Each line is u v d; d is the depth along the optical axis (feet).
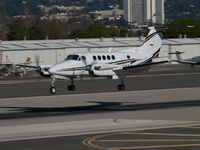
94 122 227.81
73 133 199.00
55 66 366.63
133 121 228.22
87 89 410.11
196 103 297.12
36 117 249.55
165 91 378.94
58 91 397.39
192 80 495.82
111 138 186.70
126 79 527.81
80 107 288.10
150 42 411.54
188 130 201.36
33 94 376.27
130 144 175.11
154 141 179.73
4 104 311.27
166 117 239.50
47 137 191.01
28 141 183.73
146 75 592.60
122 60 388.37
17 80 547.49
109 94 361.51
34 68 373.20
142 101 312.91
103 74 372.58
